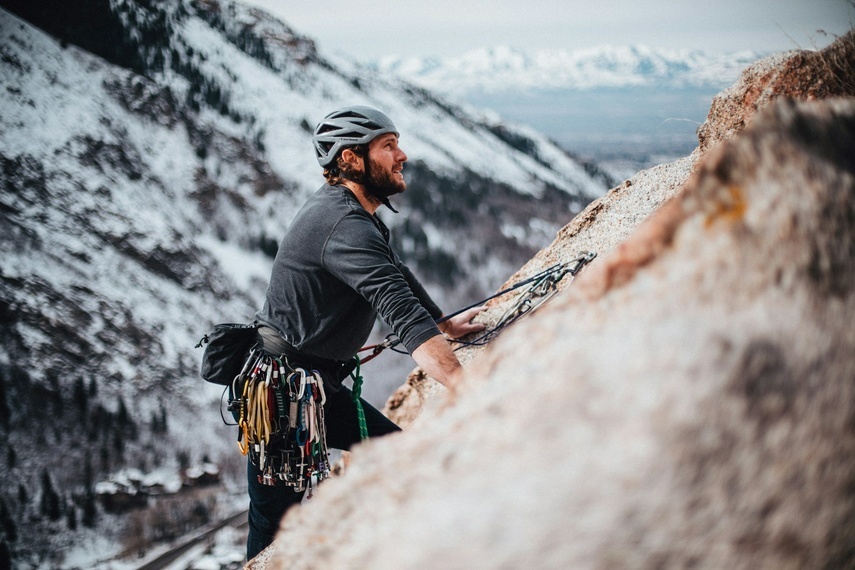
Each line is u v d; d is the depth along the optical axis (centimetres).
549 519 63
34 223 14825
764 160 75
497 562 64
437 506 70
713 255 72
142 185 18300
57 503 8900
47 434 10319
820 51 263
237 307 16162
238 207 19600
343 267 234
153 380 12462
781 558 64
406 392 407
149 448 10812
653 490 62
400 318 228
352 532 81
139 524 9050
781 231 71
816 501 65
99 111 19800
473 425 77
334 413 276
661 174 337
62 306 12962
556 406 69
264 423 238
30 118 18025
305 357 248
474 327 334
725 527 62
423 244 19225
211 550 8294
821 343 67
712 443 62
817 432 65
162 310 14562
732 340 66
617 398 66
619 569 61
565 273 302
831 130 78
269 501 264
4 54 19600
